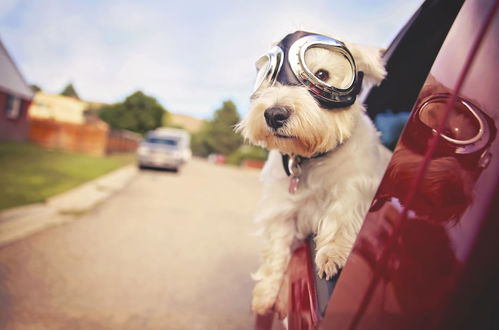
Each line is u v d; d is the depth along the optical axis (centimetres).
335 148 136
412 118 75
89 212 595
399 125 175
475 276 56
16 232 434
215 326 250
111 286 307
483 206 57
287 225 151
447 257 59
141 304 277
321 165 136
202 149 7531
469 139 62
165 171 1645
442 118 67
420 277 61
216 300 295
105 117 5000
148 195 856
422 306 59
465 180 60
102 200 721
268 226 155
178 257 402
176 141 1675
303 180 143
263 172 169
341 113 130
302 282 120
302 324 102
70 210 596
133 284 315
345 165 132
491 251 55
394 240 69
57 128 2331
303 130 125
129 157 2666
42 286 295
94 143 2391
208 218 645
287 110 125
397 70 164
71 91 7675
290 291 127
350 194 127
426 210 65
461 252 57
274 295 143
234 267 383
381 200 77
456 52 70
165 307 275
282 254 148
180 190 1015
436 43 143
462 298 56
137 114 5081
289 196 144
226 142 6912
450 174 63
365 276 73
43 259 356
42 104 3403
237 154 4728
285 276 144
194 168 2239
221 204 832
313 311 99
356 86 130
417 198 67
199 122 11269
